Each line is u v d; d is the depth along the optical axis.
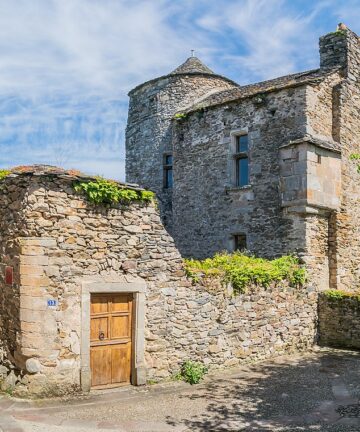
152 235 8.27
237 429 6.23
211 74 16.14
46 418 6.45
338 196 11.97
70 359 7.32
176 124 14.74
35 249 7.14
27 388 7.07
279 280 10.41
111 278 7.74
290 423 6.43
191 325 8.65
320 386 8.11
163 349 8.27
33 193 7.20
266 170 12.20
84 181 7.52
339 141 12.15
